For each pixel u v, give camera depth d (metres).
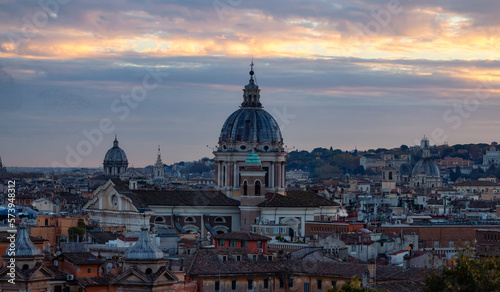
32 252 199.25
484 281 197.75
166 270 186.75
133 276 184.75
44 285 199.75
